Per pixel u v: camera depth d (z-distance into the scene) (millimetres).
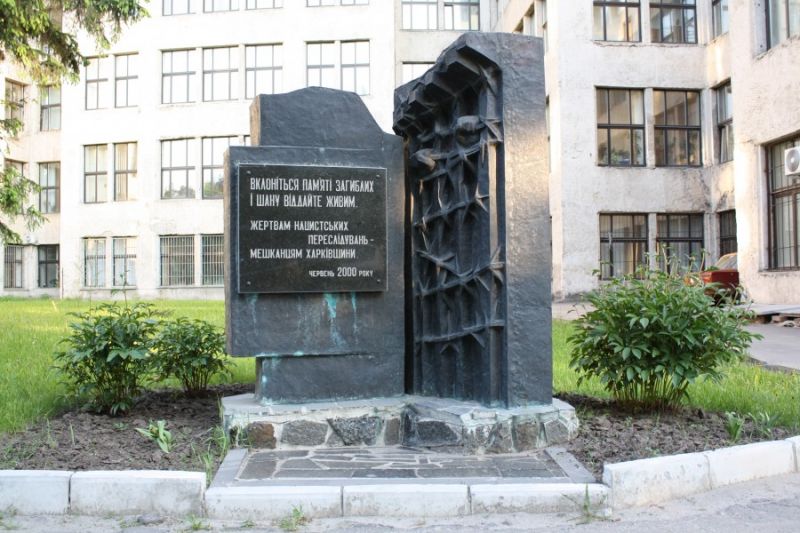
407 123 6910
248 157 6113
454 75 6020
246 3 32750
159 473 4512
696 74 24812
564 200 24156
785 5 17438
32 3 13008
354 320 6359
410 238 6832
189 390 7602
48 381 7914
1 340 11797
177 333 7301
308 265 6176
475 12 34031
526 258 5840
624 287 6543
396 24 33469
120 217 33531
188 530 4184
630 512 4410
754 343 11734
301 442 5836
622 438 5625
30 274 36500
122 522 4293
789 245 17484
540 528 4168
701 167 24859
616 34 24797
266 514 4379
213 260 33062
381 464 5270
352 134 6484
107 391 6703
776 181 17953
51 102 36438
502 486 4508
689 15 25078
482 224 5941
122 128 33531
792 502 4500
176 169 33312
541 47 5969
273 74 32844
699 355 6238
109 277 33625
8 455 5195
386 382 6434
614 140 24750
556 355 10109
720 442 5445
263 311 6113
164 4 33188
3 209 14891
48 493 4453
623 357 6012
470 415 5574
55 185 36531
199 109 32906
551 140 25328
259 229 6074
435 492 4422
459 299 6227
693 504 4523
